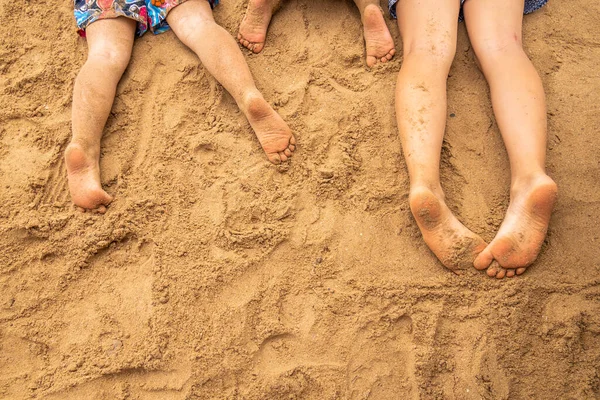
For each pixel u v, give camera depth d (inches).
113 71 63.6
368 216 56.4
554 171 57.1
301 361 51.3
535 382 49.4
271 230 55.8
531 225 51.4
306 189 57.8
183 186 58.7
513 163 54.9
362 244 55.2
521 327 50.8
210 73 63.7
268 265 54.8
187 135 61.5
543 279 52.2
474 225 54.9
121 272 55.7
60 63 67.6
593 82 61.8
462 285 52.6
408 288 52.8
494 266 52.2
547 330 50.5
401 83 57.9
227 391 50.7
